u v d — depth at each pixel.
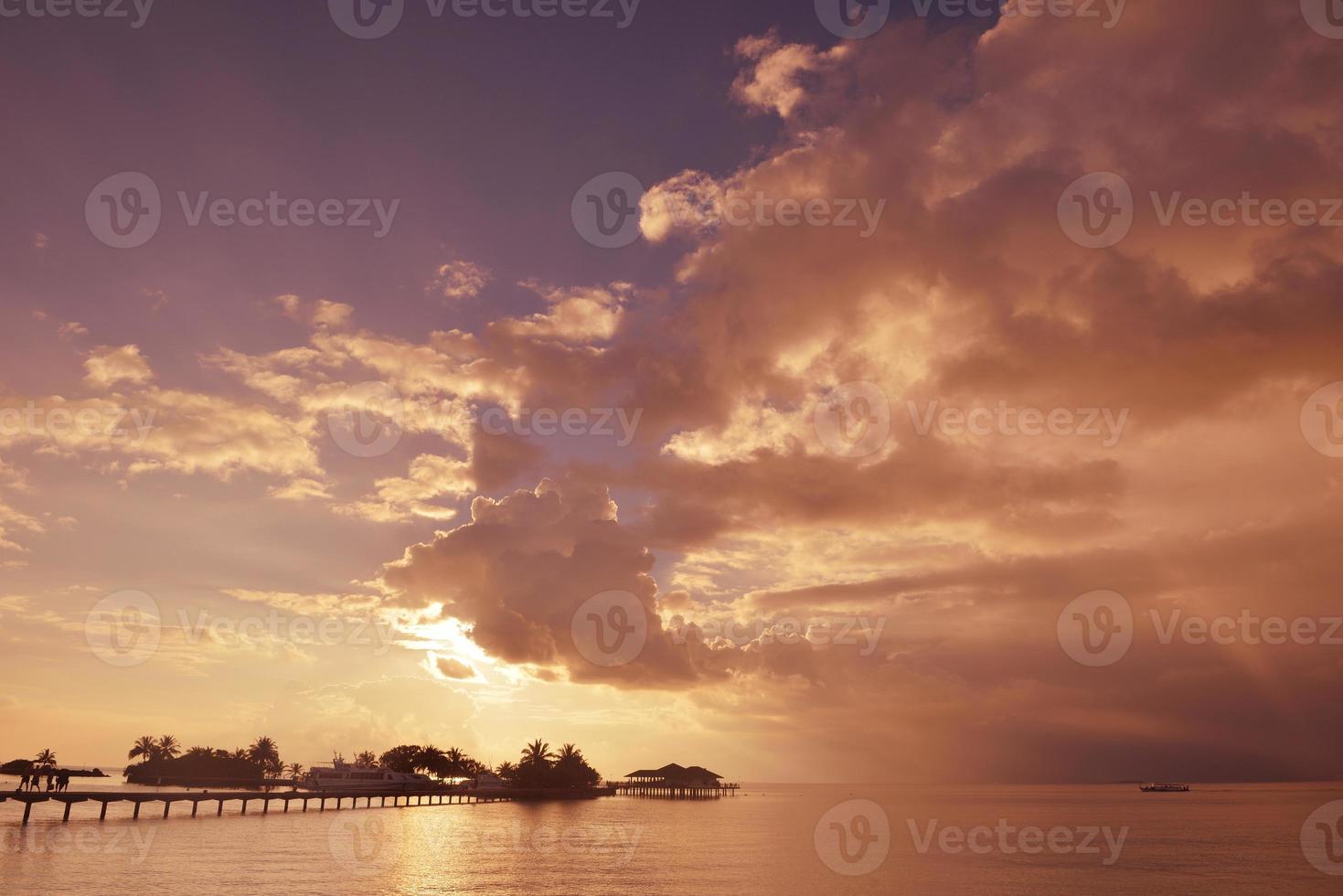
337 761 132.50
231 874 40.50
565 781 155.12
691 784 165.12
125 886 36.44
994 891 41.53
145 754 160.38
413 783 124.75
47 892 34.78
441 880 41.00
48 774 73.56
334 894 35.78
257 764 145.50
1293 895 40.94
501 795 130.00
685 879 42.94
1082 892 41.19
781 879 43.75
